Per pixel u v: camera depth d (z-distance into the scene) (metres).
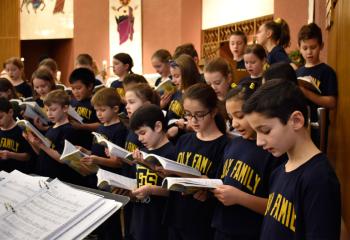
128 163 2.64
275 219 1.45
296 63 4.41
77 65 5.62
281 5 6.79
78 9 10.60
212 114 2.23
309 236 1.31
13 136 3.62
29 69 12.02
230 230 1.91
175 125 2.96
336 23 4.07
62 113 3.54
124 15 10.15
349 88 3.03
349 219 2.98
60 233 1.08
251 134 1.90
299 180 1.37
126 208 2.64
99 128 3.28
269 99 1.35
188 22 9.35
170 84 3.53
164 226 2.38
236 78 4.26
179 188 1.77
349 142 3.00
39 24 10.84
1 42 10.92
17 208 1.19
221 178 2.04
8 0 10.88
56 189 1.26
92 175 3.33
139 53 10.06
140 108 2.45
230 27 8.34
